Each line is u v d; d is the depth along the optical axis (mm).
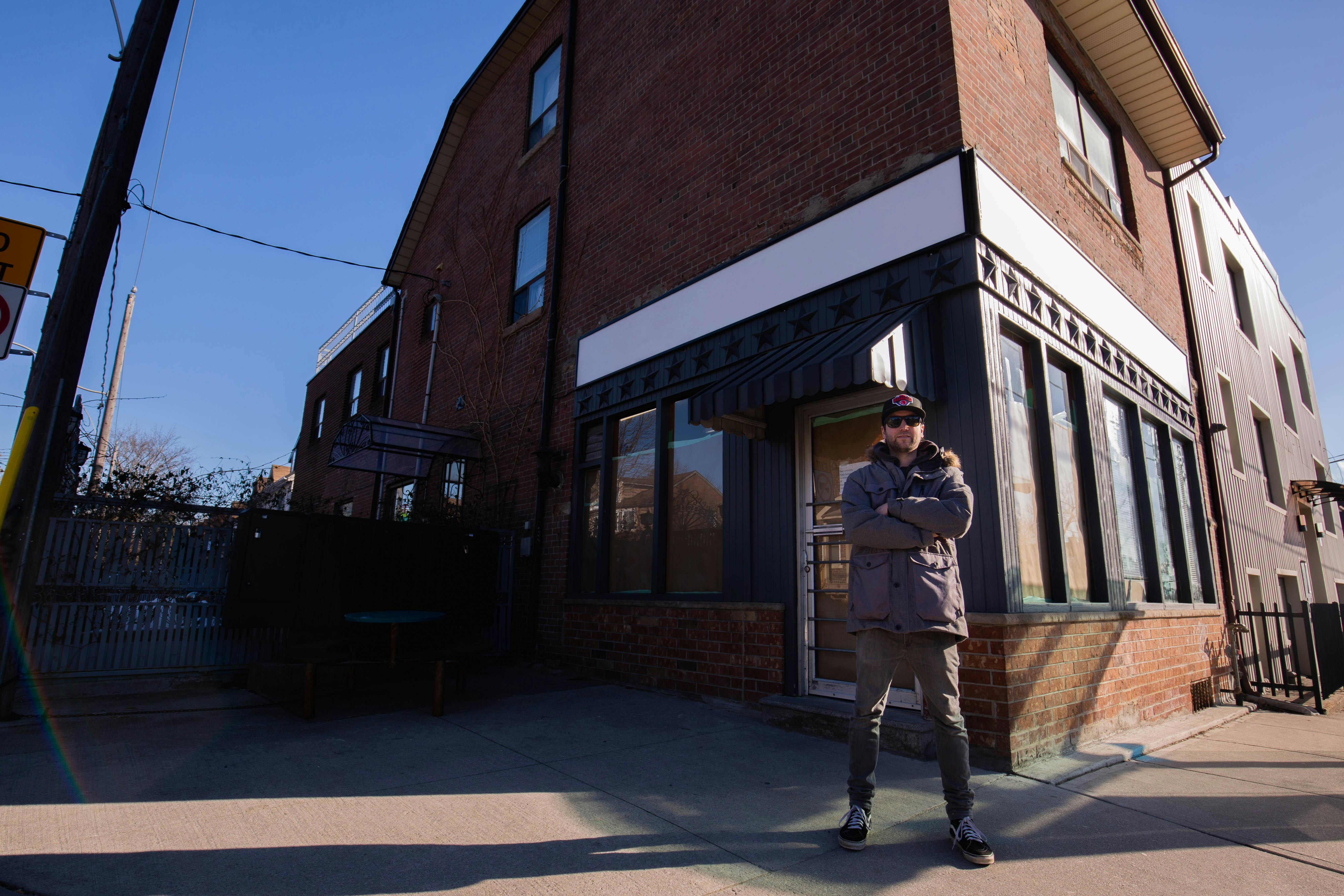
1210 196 12109
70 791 3410
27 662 5457
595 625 7465
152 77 5590
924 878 2719
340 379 18000
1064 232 6477
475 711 5578
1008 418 4898
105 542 5867
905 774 4062
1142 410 7523
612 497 7832
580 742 4668
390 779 3768
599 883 2611
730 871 2748
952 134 5176
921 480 3141
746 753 4484
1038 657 4641
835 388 4531
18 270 4578
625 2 9281
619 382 7883
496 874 2658
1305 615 8266
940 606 2924
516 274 10805
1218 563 8992
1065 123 7410
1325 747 5438
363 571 6664
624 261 8273
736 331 6504
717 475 6637
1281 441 13570
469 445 10719
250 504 8211
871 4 5949
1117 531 6180
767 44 6895
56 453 5062
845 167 5879
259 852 2785
